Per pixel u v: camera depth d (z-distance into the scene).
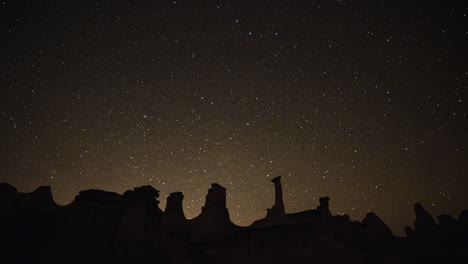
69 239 18.89
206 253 21.67
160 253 20.02
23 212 21.75
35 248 20.05
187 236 23.02
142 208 21.14
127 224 19.97
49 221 21.73
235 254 22.70
